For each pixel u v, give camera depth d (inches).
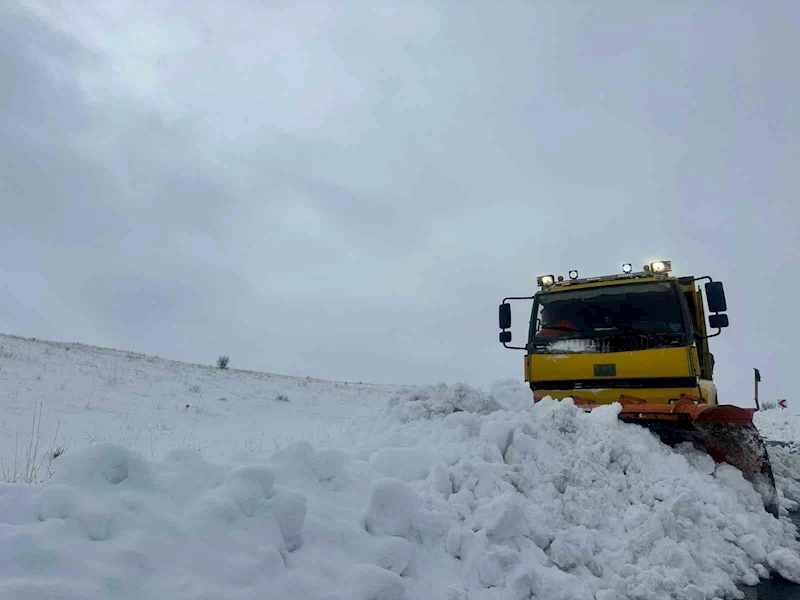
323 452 145.4
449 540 126.0
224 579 87.5
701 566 137.8
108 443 106.6
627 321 263.6
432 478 150.4
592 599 119.0
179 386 670.5
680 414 186.4
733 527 155.6
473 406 217.2
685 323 248.2
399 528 124.7
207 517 97.3
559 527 145.8
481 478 152.9
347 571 104.0
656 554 136.2
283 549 102.5
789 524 177.3
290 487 130.2
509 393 219.8
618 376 245.3
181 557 88.4
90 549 83.6
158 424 389.1
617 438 177.5
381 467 159.9
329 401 749.9
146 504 98.2
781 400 812.6
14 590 69.8
